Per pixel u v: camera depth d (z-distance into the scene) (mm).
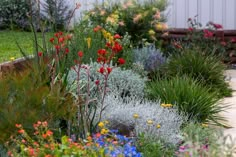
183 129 6492
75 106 5988
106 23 11445
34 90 5738
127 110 6680
